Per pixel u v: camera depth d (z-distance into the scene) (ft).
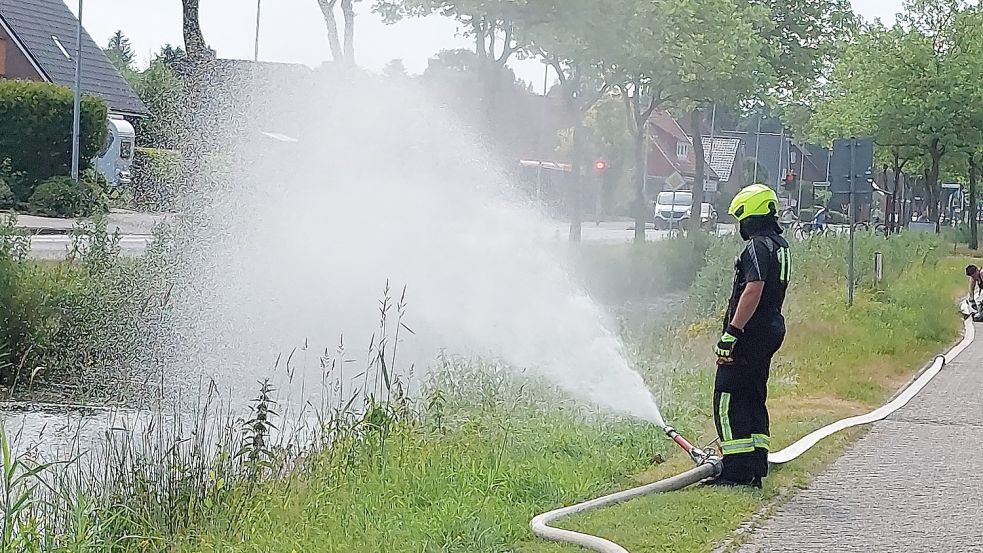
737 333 28.68
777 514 26.53
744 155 303.07
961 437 37.14
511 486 27.99
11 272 53.57
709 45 102.47
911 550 23.91
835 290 79.71
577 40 87.51
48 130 126.82
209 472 29.43
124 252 63.93
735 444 29.01
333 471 29.07
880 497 28.50
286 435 37.55
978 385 49.16
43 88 127.03
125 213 92.02
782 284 28.76
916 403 43.91
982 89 142.41
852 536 24.84
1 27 164.76
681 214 205.87
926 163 165.58
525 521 25.44
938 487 29.84
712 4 103.24
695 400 40.68
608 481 29.84
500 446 31.71
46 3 176.45
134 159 144.05
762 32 136.98
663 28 93.15
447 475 28.45
